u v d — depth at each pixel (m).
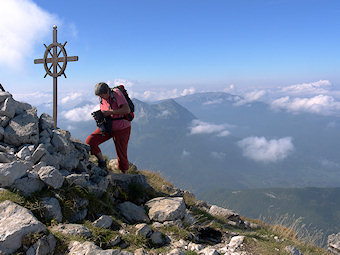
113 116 6.55
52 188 4.77
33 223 3.66
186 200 8.40
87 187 5.36
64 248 3.74
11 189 4.36
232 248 5.10
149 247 4.52
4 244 3.33
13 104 5.79
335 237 8.03
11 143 5.46
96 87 6.12
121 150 6.99
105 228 4.65
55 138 5.98
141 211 5.82
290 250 5.34
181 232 5.30
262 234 6.90
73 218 4.66
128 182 6.82
